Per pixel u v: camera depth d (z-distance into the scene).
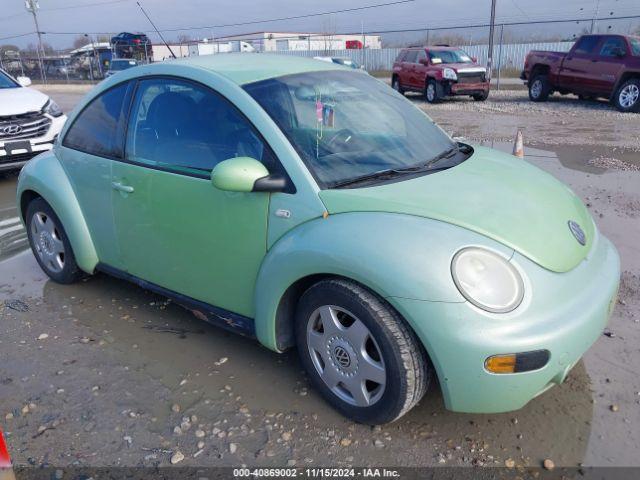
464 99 19.52
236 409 3.00
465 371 2.38
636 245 5.08
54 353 3.59
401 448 2.69
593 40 15.31
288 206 2.82
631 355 3.40
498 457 2.63
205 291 3.36
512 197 2.88
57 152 4.28
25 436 2.84
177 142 3.36
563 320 2.42
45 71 42.94
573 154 9.13
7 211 6.91
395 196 2.73
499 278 2.41
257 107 3.02
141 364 3.44
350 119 3.30
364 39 32.69
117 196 3.69
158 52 31.31
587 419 2.87
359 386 2.73
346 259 2.54
